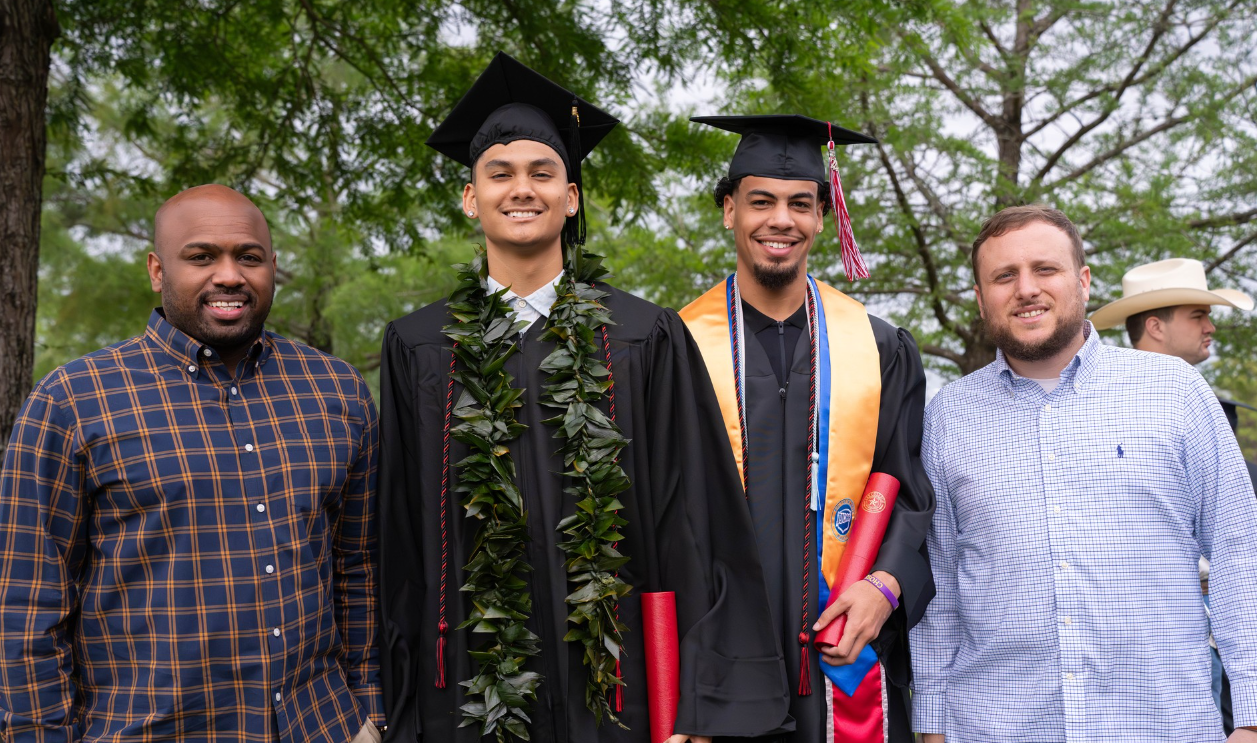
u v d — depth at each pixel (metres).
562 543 2.38
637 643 2.45
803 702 2.58
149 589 2.12
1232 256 9.77
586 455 2.40
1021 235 2.45
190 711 2.12
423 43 6.54
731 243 10.12
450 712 2.39
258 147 7.02
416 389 2.52
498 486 2.37
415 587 2.49
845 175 9.36
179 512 2.14
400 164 6.89
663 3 5.65
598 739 2.37
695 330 2.91
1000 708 2.39
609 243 11.39
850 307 2.98
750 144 2.90
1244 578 2.28
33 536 2.08
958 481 2.54
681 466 2.57
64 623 2.13
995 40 10.06
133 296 11.48
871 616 2.47
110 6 5.96
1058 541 2.34
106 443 2.12
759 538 2.68
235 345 2.28
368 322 11.80
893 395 2.84
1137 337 3.80
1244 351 9.62
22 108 4.14
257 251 2.27
